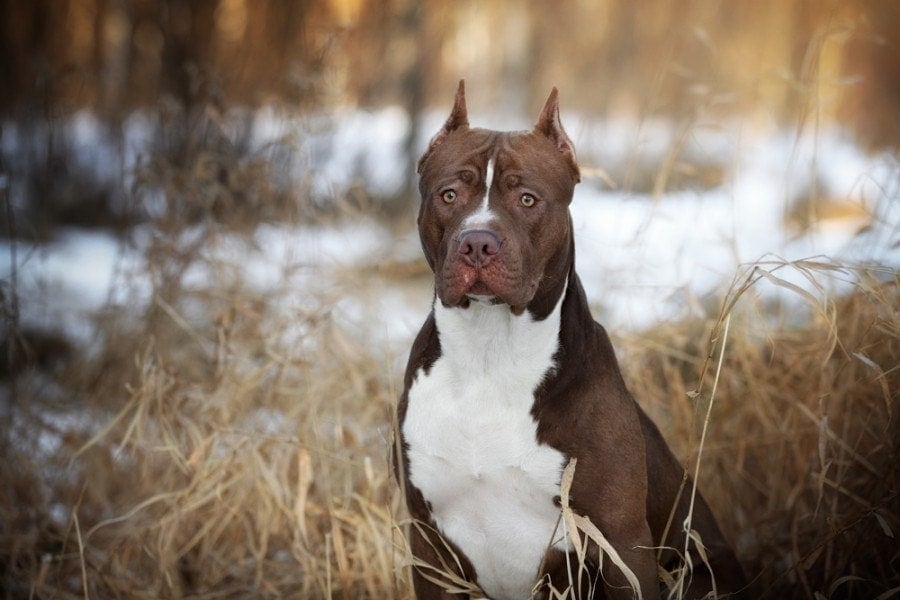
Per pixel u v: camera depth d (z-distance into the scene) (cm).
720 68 1084
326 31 1110
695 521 538
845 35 733
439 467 477
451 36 1812
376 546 586
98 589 619
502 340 464
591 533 445
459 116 504
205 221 773
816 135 731
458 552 494
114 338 794
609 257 845
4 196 798
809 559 527
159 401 625
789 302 894
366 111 1467
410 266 1011
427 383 481
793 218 1020
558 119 491
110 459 691
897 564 553
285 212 795
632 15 1903
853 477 590
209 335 775
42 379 858
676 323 742
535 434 464
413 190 1436
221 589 628
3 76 1391
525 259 452
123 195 878
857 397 602
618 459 471
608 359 495
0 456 692
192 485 600
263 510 612
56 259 1186
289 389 673
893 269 545
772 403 661
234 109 1034
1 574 645
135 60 1523
